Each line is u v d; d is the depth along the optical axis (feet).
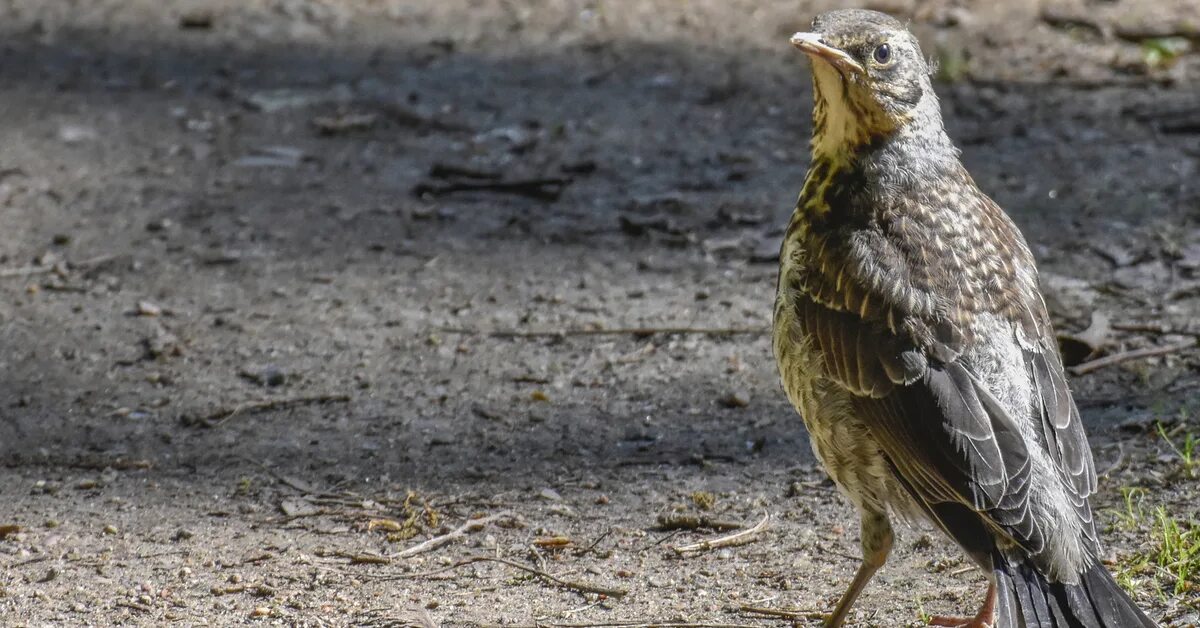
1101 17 62.90
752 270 44.91
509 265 45.73
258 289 44.34
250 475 35.09
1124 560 30.07
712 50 62.23
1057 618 23.63
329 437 36.73
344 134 55.01
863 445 27.45
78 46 63.62
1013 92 56.95
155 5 68.74
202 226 48.39
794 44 28.12
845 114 28.37
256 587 30.68
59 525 32.96
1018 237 28.81
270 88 59.00
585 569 31.24
